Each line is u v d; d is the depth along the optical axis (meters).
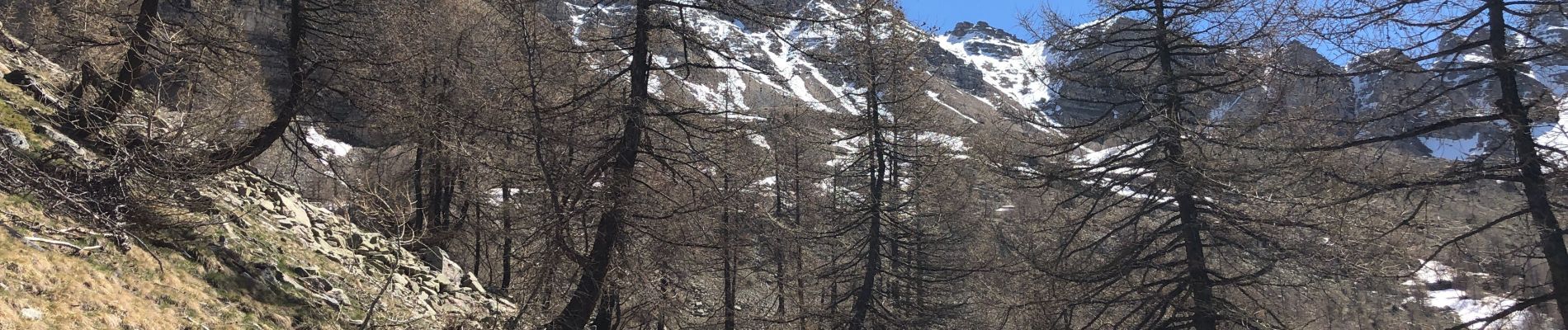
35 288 6.78
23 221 7.82
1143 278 12.44
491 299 16.06
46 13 12.58
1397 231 11.02
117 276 8.01
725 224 12.07
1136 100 11.96
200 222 10.12
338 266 12.46
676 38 11.29
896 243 18.34
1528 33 9.65
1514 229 10.20
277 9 13.36
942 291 18.83
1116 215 13.20
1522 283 10.66
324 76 13.41
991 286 17.05
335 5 13.34
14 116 10.11
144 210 9.35
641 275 11.27
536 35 10.68
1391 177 10.46
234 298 9.14
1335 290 11.84
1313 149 10.62
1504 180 9.97
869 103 18.00
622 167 10.92
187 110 10.34
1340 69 10.73
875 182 18.52
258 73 13.09
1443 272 11.78
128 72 11.33
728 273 16.23
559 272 10.91
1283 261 11.50
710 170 11.62
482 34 14.24
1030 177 12.86
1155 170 11.55
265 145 12.41
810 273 17.73
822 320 17.66
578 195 10.81
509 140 11.86
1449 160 10.38
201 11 12.13
